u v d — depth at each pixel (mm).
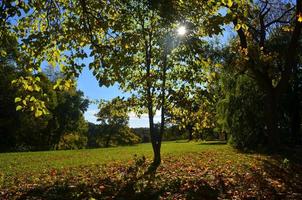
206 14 8250
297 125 40438
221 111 31703
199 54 8672
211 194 11094
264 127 30250
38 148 69812
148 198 10758
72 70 8312
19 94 8391
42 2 8188
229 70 29094
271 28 30719
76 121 83688
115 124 92812
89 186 12742
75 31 8375
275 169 16875
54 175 16297
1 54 8492
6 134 59438
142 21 10008
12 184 13984
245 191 11633
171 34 11383
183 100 17875
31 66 8188
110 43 8711
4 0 7207
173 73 17531
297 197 10992
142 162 18875
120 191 11711
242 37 22125
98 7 8500
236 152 28219
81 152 34250
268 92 22000
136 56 16422
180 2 8148
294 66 36312
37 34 7984
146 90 18672
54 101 61500
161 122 19594
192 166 18219
